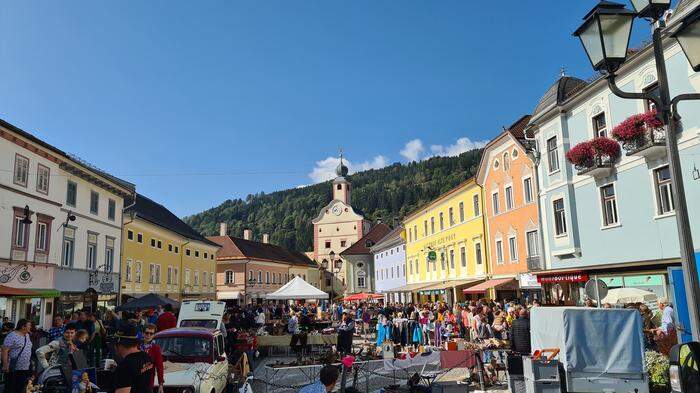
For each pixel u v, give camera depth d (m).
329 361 14.52
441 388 10.04
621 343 10.72
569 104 25.92
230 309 29.77
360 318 38.91
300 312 35.69
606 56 6.63
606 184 23.47
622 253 22.36
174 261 52.94
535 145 29.06
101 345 15.15
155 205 58.06
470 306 24.84
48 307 28.72
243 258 77.44
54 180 29.58
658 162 20.53
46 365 11.95
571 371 10.66
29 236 26.81
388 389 10.37
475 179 38.75
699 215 18.52
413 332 24.42
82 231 32.91
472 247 39.94
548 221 27.61
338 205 107.62
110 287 36.47
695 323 5.96
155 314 22.73
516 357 12.05
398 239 63.03
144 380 6.93
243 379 13.69
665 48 20.02
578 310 10.90
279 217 189.75
